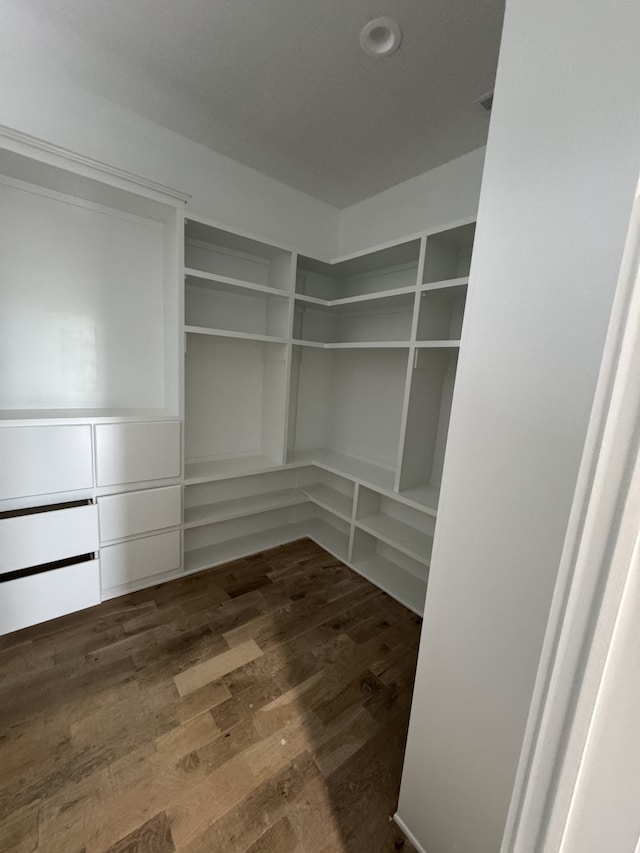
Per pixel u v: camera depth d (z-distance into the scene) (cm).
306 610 187
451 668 83
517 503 68
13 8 126
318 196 254
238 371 240
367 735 123
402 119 172
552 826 35
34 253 165
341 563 235
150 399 207
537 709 37
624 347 28
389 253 204
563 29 57
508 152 67
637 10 49
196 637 162
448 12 119
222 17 126
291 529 274
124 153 177
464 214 199
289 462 241
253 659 152
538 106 62
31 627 160
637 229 27
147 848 90
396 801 104
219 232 190
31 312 168
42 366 174
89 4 124
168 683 137
